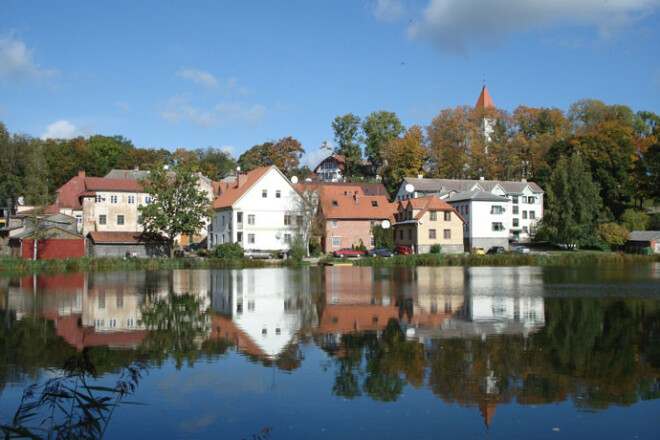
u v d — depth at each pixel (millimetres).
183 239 97875
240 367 17375
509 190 110562
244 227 82812
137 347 20188
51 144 129000
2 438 11453
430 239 87688
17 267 59344
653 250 89688
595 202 92375
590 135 108500
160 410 13555
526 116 135500
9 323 25188
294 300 33312
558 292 37188
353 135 145250
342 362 17984
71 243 73875
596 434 12180
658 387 15305
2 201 96250
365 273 56594
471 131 127062
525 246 98375
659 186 101812
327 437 11969
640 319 25891
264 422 12828
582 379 16062
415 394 14758
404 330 23312
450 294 36156
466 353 19109
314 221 82125
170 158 141000
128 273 56844
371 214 90188
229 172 152250
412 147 126938
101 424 12688
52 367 17453
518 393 14820
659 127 108938
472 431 12328
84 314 27859
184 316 27219
